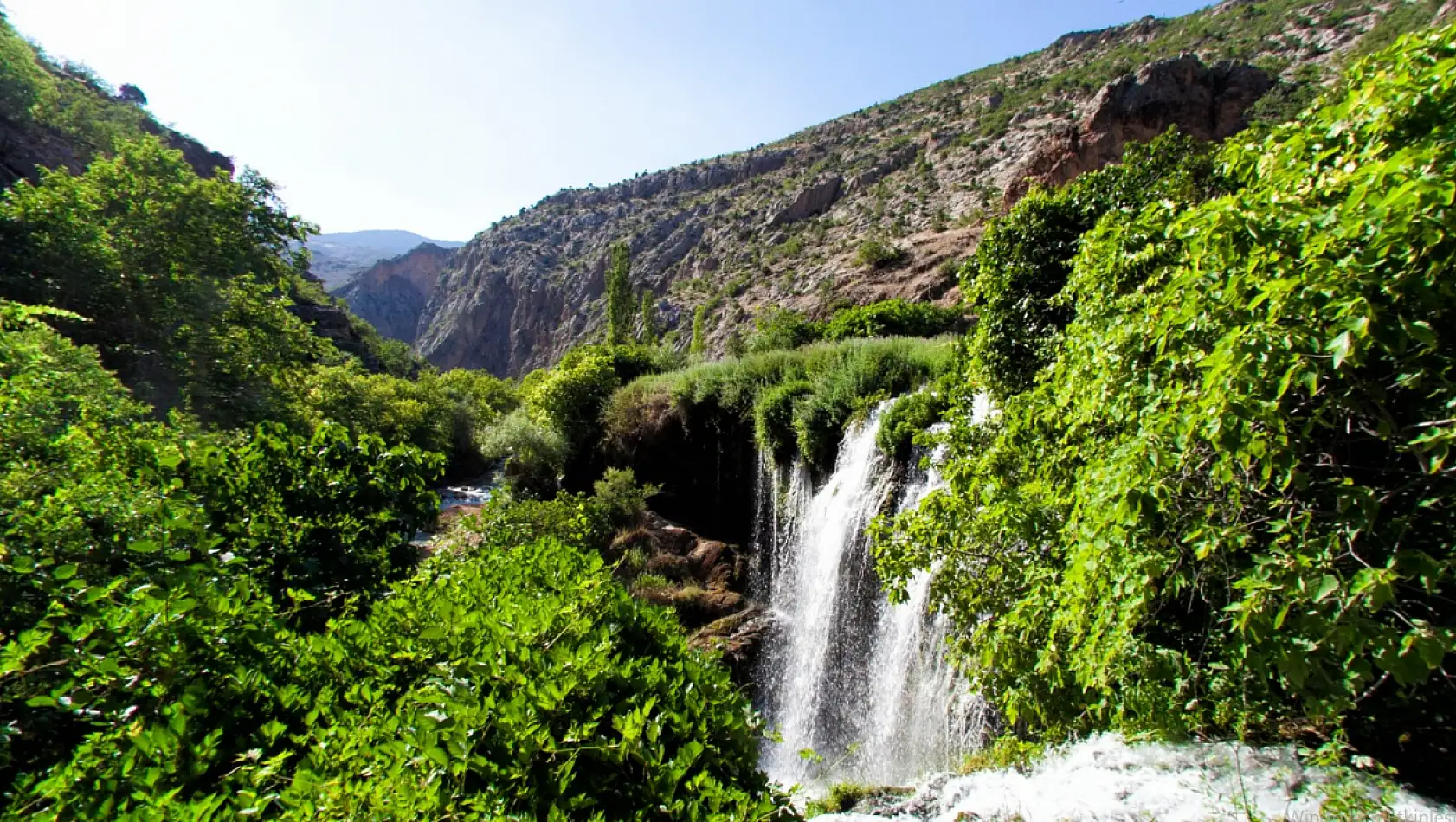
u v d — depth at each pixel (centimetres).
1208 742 313
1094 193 652
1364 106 244
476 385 4372
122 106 3362
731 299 5947
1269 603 216
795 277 5500
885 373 1121
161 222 1452
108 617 198
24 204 1288
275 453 420
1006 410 452
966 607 447
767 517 1269
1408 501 231
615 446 1527
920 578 760
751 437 1337
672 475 1448
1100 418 335
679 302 7338
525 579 331
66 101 2661
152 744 169
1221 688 292
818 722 912
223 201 1564
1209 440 229
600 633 263
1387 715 268
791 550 1144
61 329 1281
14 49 2327
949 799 383
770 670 993
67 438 360
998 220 739
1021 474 426
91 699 186
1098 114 2894
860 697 870
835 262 5162
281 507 402
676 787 184
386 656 238
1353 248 208
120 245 1395
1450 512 218
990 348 712
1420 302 195
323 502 419
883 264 3759
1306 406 232
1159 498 248
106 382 581
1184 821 267
